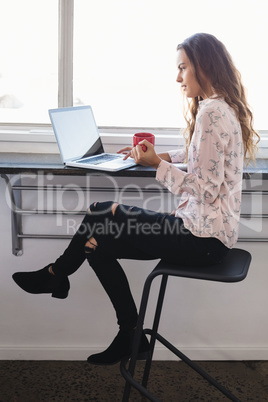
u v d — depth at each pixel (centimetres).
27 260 242
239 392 229
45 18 236
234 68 193
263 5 236
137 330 183
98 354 197
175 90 245
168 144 240
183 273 177
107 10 236
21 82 241
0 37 237
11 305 247
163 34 239
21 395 222
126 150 226
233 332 253
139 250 194
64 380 235
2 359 251
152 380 236
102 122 247
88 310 248
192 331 252
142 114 247
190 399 224
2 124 243
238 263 187
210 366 249
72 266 197
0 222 238
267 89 245
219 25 239
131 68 242
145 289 180
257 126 248
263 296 248
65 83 240
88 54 240
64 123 213
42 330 250
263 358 254
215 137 175
